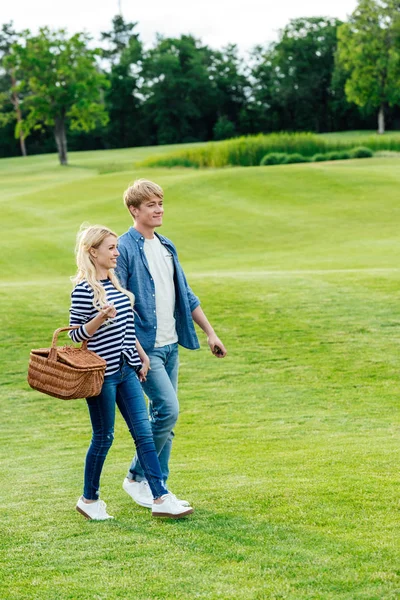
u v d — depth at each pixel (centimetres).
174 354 484
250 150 4931
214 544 378
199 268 2123
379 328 1191
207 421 839
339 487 468
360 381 983
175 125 10981
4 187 4916
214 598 314
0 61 10106
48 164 7325
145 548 378
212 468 572
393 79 8450
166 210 3098
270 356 1104
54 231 2819
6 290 1505
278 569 341
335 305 1315
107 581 337
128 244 471
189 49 11150
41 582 339
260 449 668
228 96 11031
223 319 1275
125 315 441
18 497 505
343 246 2377
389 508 421
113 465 630
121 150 8619
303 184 3422
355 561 346
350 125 10606
